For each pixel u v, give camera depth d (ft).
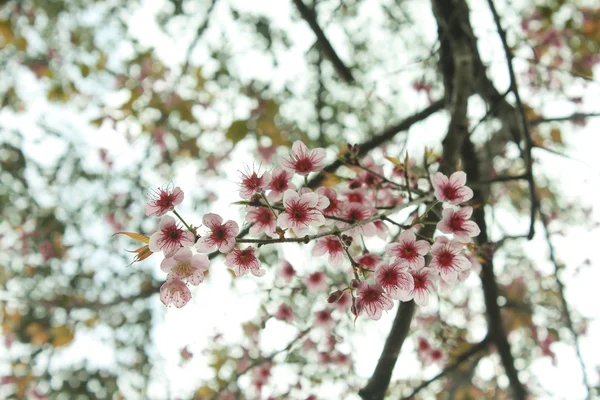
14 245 19.17
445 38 12.55
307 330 12.66
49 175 18.99
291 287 12.06
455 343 12.38
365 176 8.22
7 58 17.78
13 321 18.72
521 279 18.28
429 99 16.08
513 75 10.11
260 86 16.28
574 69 17.03
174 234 6.05
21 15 17.03
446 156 10.33
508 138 13.42
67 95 17.51
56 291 18.65
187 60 15.08
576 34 16.85
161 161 18.12
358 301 6.12
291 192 6.07
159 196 6.41
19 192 19.03
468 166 12.74
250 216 6.75
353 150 8.09
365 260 7.17
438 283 6.66
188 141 17.46
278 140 15.65
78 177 19.02
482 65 12.62
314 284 12.09
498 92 12.92
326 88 17.34
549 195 18.25
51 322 18.69
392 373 9.20
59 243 18.89
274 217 6.63
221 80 16.48
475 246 9.06
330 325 12.39
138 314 19.06
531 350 18.20
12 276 19.04
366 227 7.21
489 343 14.24
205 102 16.51
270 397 14.78
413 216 9.09
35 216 19.43
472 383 17.28
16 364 18.94
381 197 8.43
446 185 6.61
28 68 17.56
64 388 18.52
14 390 18.49
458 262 6.50
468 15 12.16
